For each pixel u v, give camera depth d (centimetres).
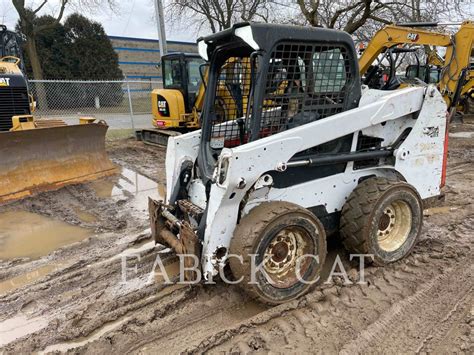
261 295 282
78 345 263
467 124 1310
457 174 687
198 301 307
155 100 930
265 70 277
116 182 645
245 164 265
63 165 618
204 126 345
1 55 778
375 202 321
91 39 2323
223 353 252
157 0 1156
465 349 249
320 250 302
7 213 509
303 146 290
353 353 248
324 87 312
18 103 681
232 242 279
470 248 387
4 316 296
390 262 348
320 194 329
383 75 650
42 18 2205
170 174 360
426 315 283
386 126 349
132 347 259
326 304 298
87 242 418
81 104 1504
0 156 544
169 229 344
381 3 1134
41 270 365
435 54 1034
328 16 1320
